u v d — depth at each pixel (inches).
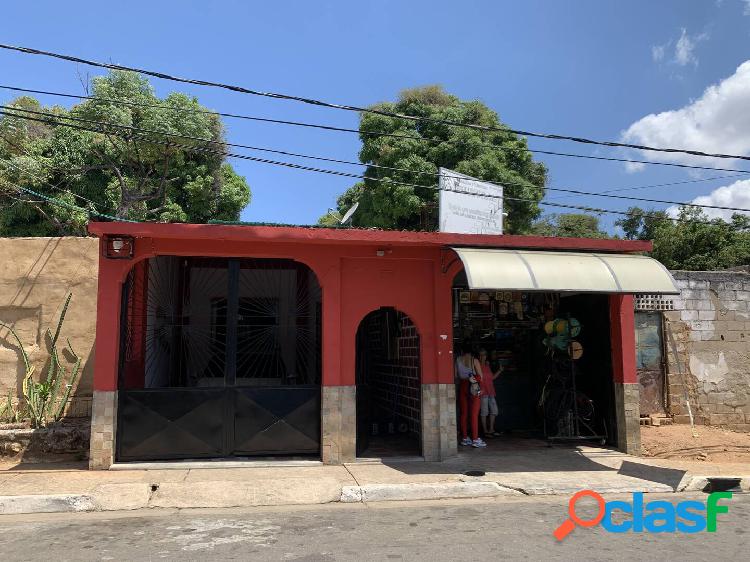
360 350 425.7
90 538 230.1
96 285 425.4
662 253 1067.9
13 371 414.0
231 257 374.3
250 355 392.2
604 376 436.1
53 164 762.8
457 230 668.7
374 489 304.8
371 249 383.6
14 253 423.8
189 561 200.7
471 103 978.1
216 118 833.5
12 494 287.0
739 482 331.6
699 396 494.3
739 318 508.4
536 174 983.6
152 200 846.5
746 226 1035.9
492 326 490.3
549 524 251.4
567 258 367.9
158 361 414.6
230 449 363.6
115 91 684.1
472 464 371.6
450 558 203.5
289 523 253.1
